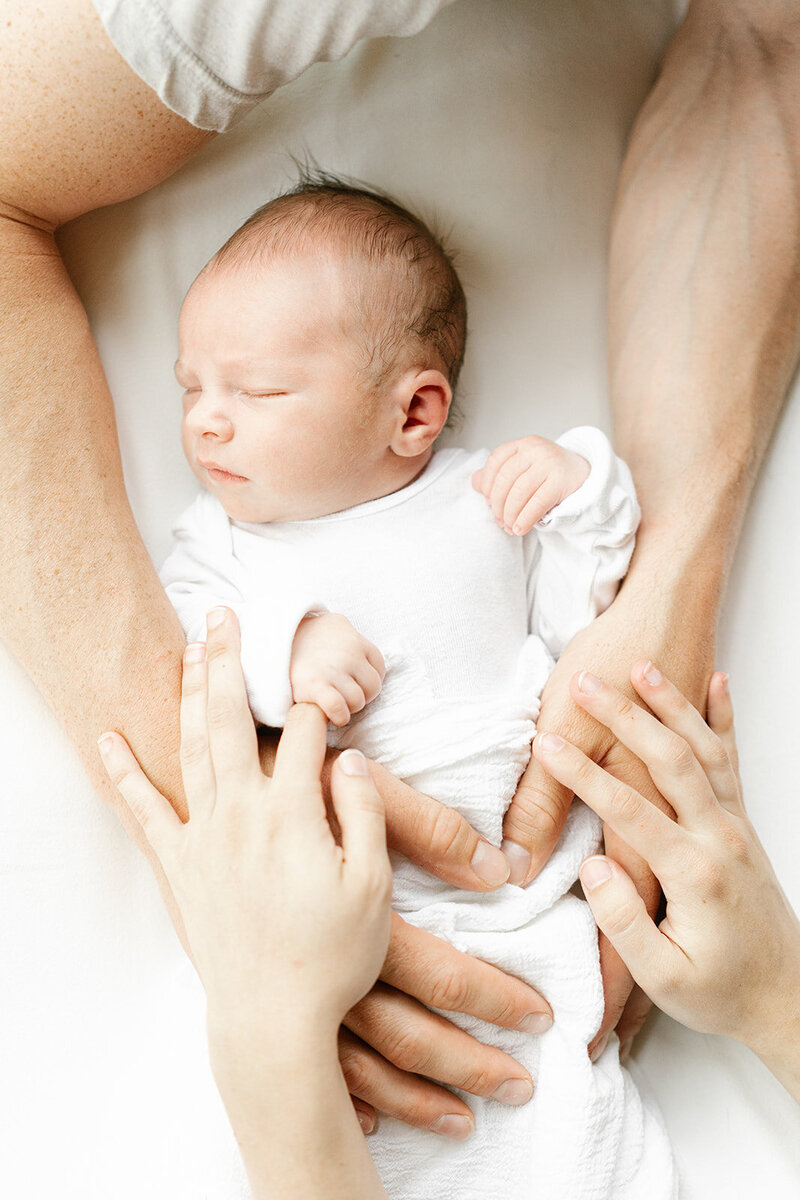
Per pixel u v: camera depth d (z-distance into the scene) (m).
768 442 1.07
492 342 1.10
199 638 0.88
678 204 1.05
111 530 0.85
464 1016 0.83
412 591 0.93
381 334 0.93
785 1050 0.83
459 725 0.86
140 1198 0.83
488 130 1.09
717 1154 0.93
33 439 0.83
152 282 1.02
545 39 1.10
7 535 0.81
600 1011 0.86
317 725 0.77
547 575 1.00
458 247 1.10
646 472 1.00
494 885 0.83
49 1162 0.88
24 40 0.75
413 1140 0.83
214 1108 0.82
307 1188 0.69
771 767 1.04
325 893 0.69
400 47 1.07
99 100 0.79
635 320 1.05
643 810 0.81
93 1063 0.91
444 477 0.99
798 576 1.07
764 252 1.02
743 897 0.82
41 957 0.92
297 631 0.82
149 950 0.94
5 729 0.93
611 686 0.87
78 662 0.81
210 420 0.91
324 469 0.92
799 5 1.04
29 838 0.92
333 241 0.92
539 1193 0.83
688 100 1.07
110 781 0.85
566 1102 0.84
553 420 1.11
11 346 0.84
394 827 0.81
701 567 0.95
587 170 1.12
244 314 0.90
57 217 0.92
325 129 1.06
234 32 0.73
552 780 0.88
